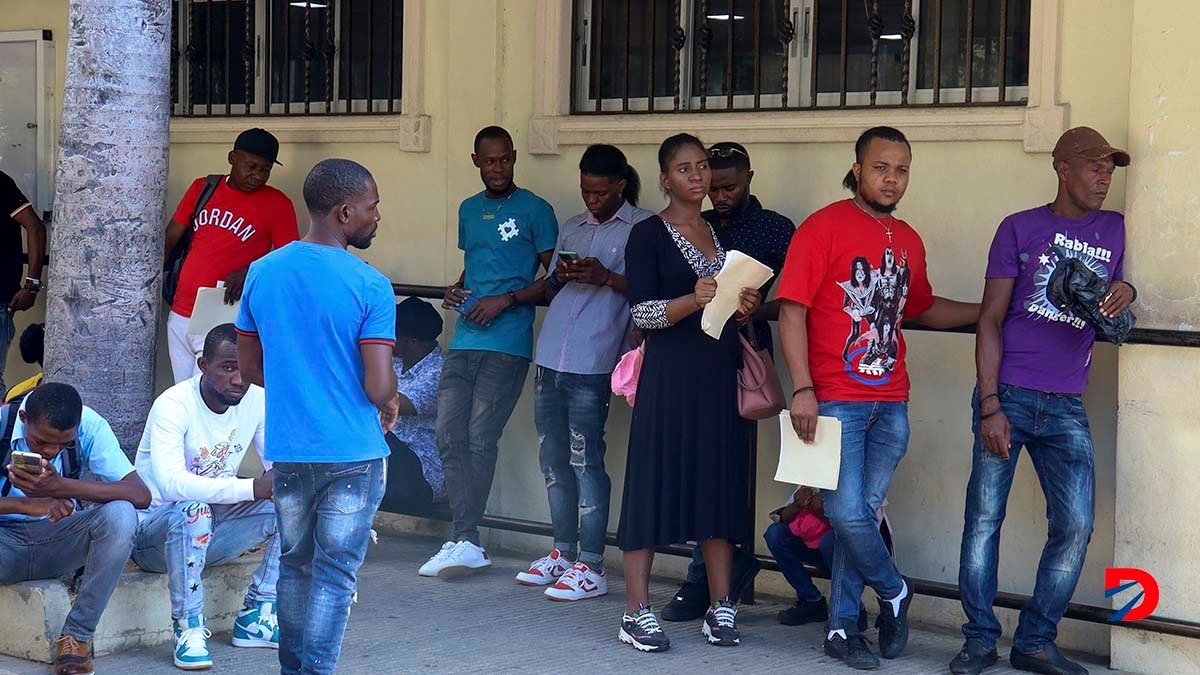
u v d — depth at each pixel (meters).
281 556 4.31
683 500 5.14
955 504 5.68
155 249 5.61
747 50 6.28
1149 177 4.93
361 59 7.40
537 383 6.15
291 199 7.47
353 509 4.13
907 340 5.75
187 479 4.77
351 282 4.09
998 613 5.61
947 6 5.84
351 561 4.17
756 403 5.13
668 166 5.22
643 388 5.23
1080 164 4.84
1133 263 4.96
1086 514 4.91
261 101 7.71
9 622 4.88
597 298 5.98
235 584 5.34
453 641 5.28
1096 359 5.31
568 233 6.15
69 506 4.60
